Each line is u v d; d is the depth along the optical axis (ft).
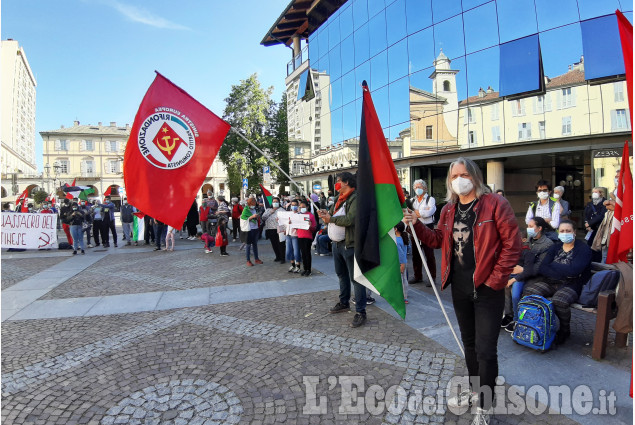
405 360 12.27
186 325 16.07
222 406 9.91
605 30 33.45
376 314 16.79
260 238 48.85
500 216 8.18
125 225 44.78
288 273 26.13
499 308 8.49
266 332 14.99
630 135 32.50
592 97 34.30
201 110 12.07
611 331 14.33
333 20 68.95
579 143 35.29
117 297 20.76
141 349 13.65
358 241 10.50
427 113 48.47
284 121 103.50
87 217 44.24
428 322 15.62
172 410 9.78
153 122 11.75
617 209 12.92
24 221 40.04
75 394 10.64
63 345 14.15
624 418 8.98
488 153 42.06
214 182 207.00
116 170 222.89
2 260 34.58
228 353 13.15
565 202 23.03
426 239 9.71
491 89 41.27
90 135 217.77
